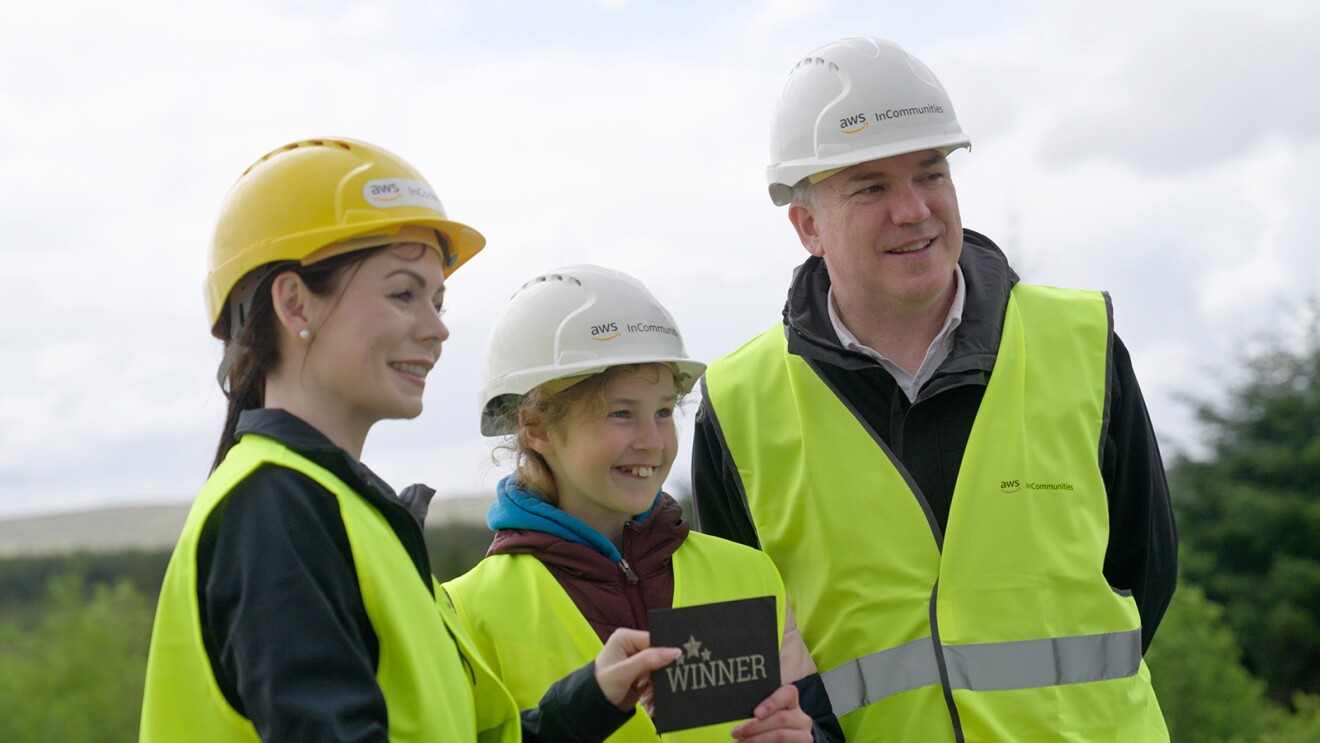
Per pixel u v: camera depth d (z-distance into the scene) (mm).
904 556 4020
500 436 3945
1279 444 25125
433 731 2604
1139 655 4086
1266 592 23375
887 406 4133
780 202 4414
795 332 4207
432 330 2828
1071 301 4262
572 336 3713
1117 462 4148
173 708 2564
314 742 2365
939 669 3924
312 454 2625
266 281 2738
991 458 3996
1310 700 16672
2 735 16719
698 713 3045
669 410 3803
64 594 18797
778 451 4254
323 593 2490
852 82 4113
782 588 3910
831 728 3689
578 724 2979
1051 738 3875
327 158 2805
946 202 4035
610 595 3662
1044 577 3941
